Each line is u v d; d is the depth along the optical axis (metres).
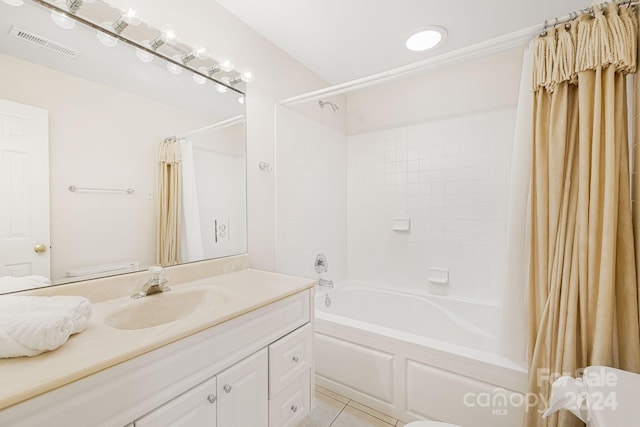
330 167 2.47
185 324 0.79
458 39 1.81
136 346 0.66
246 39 1.65
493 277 2.03
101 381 0.60
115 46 1.11
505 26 1.68
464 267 2.14
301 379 1.21
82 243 1.03
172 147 1.30
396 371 1.45
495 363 1.22
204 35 1.41
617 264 1.02
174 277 1.27
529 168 1.22
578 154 1.07
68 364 0.58
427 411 1.37
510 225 1.26
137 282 1.13
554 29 1.13
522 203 1.23
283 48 1.91
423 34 1.76
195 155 1.40
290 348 1.15
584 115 1.04
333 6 1.51
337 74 2.29
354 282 2.65
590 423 0.77
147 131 1.21
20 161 0.89
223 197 1.54
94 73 1.05
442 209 2.22
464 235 2.14
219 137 1.51
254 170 1.72
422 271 2.32
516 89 1.92
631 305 0.98
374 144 2.55
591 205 1.01
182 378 0.76
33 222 0.92
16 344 0.59
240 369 0.92
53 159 0.96
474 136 2.09
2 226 0.86
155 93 1.24
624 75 1.02
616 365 1.00
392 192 2.46
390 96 2.46
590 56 1.02
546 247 1.13
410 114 2.36
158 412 0.70
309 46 1.89
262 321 1.02
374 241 2.57
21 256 0.90
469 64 2.10
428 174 2.28
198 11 1.39
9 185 0.87
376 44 1.87
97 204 1.06
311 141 2.23
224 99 1.53
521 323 1.23
